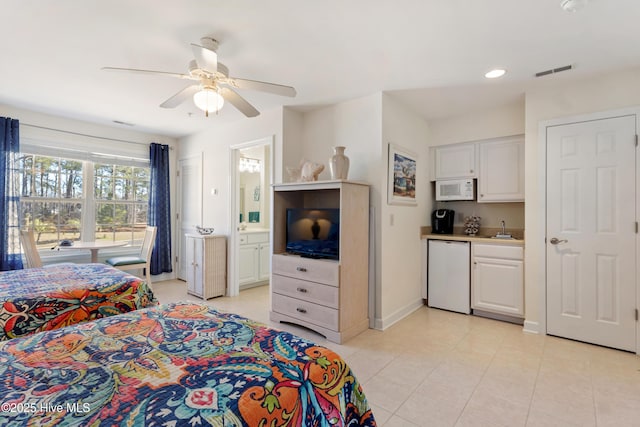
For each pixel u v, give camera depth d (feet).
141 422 2.33
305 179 10.28
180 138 16.88
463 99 10.77
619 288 8.50
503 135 11.47
